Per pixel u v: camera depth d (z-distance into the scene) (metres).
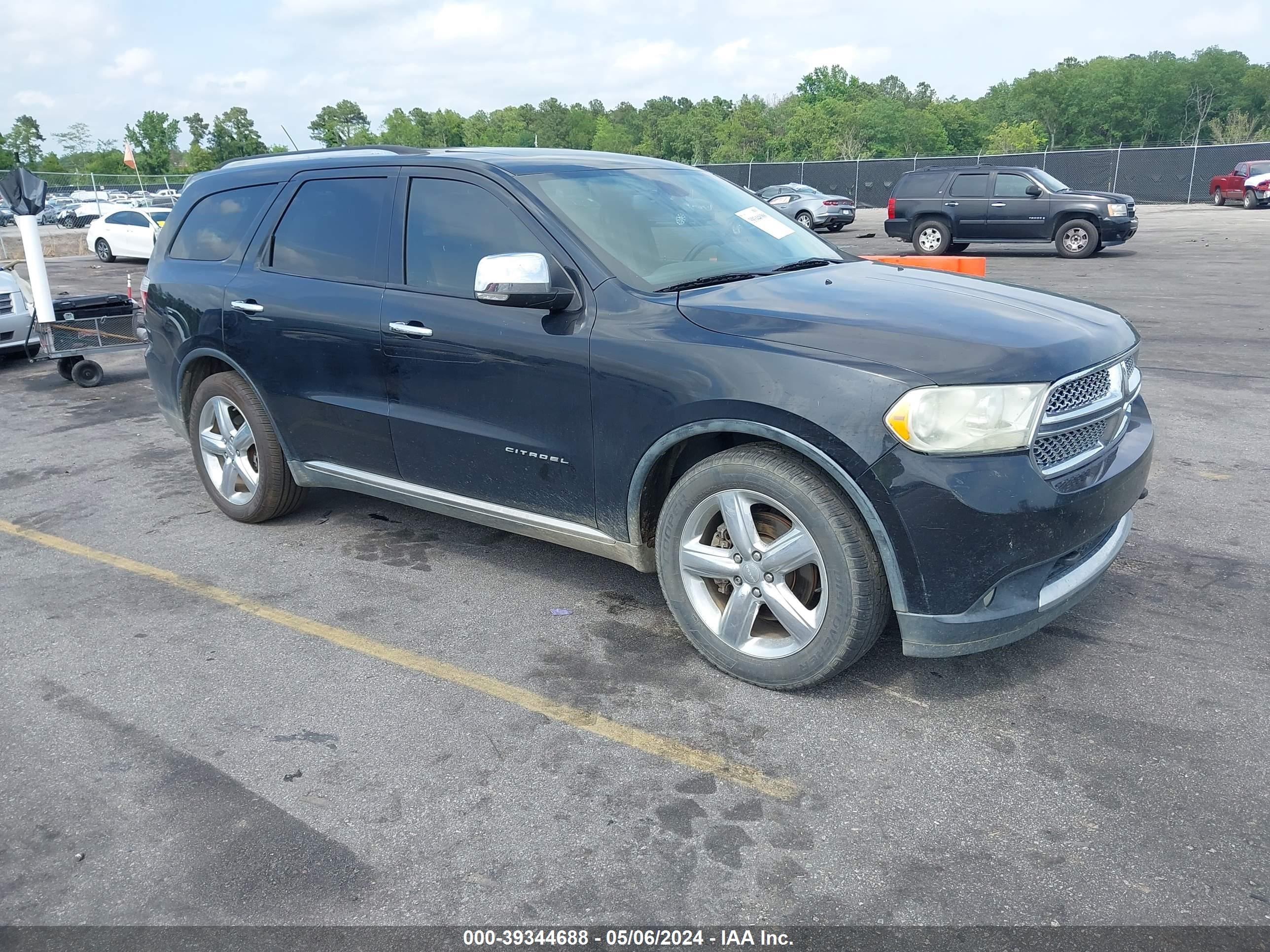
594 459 3.48
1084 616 3.79
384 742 3.08
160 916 2.37
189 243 5.00
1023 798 2.72
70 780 2.92
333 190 4.33
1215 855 2.47
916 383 2.81
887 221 20.72
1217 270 15.40
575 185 3.86
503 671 3.52
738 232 4.10
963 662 3.47
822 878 2.44
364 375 4.13
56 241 30.16
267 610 4.07
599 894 2.40
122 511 5.43
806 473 3.03
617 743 3.04
